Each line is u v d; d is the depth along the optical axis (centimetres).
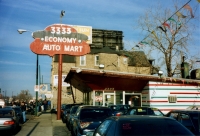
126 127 488
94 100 2177
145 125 493
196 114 827
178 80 2192
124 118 526
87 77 2108
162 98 2167
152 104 2138
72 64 4178
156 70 3083
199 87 2252
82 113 1117
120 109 1917
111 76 2088
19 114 1991
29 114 3353
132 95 2262
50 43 2267
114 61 4203
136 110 1408
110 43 5916
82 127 970
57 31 2291
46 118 2553
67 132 1457
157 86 2175
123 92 2236
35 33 2244
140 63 3219
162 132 475
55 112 3569
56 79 4103
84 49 2328
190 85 2236
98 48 4691
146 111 1399
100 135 594
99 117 1099
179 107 2183
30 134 1395
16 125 1486
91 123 998
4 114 1438
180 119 870
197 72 2466
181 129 495
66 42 2298
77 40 2323
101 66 2081
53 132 1464
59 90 2272
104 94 2205
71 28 2323
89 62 4234
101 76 2114
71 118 1405
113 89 2208
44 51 2250
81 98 4150
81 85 2656
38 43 2244
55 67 4141
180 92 2206
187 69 2664
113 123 531
